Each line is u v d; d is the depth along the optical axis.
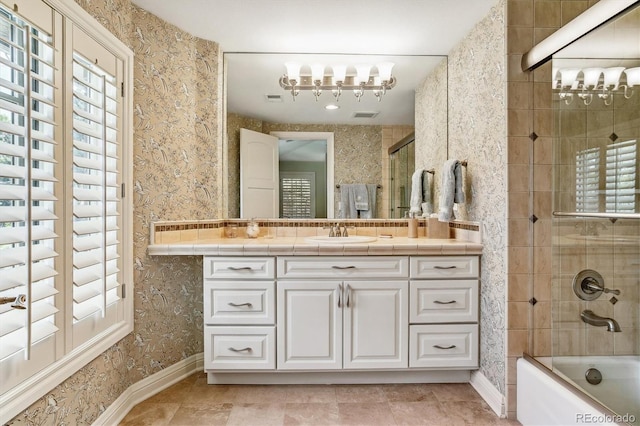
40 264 1.35
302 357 2.18
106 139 1.71
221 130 2.66
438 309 2.20
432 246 2.16
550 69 1.90
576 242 1.90
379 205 2.85
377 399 2.12
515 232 1.92
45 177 1.28
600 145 1.84
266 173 2.78
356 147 2.83
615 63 1.72
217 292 2.16
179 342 2.35
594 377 1.75
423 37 2.43
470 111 2.33
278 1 2.00
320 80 2.78
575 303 1.89
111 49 1.79
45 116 1.35
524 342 1.93
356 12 2.11
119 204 1.89
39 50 1.35
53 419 1.41
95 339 1.66
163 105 2.22
